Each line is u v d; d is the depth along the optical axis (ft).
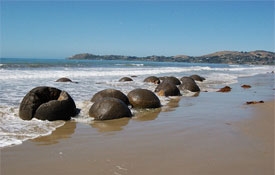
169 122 32.60
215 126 30.45
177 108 41.55
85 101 40.78
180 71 141.59
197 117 35.24
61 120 33.09
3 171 18.80
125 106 35.45
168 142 24.90
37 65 133.18
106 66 163.22
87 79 82.02
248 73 149.28
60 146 23.82
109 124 31.71
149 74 114.73
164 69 152.46
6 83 63.57
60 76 87.04
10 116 33.65
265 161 20.42
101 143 24.70
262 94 59.00
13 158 20.99
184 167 19.34
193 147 23.50
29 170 18.95
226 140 25.36
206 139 25.73
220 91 63.26
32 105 32.96
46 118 32.68
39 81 70.74
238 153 21.98
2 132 27.50
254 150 22.66
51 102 32.94
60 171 18.80
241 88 70.79
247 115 36.11
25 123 31.12
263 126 30.40
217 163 20.02
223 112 38.40
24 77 78.84
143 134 27.63
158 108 41.27
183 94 56.90
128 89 61.31
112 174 18.25
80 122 32.55
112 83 72.13
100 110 34.01
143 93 41.24
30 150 22.76
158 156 21.43
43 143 24.62
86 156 21.44
